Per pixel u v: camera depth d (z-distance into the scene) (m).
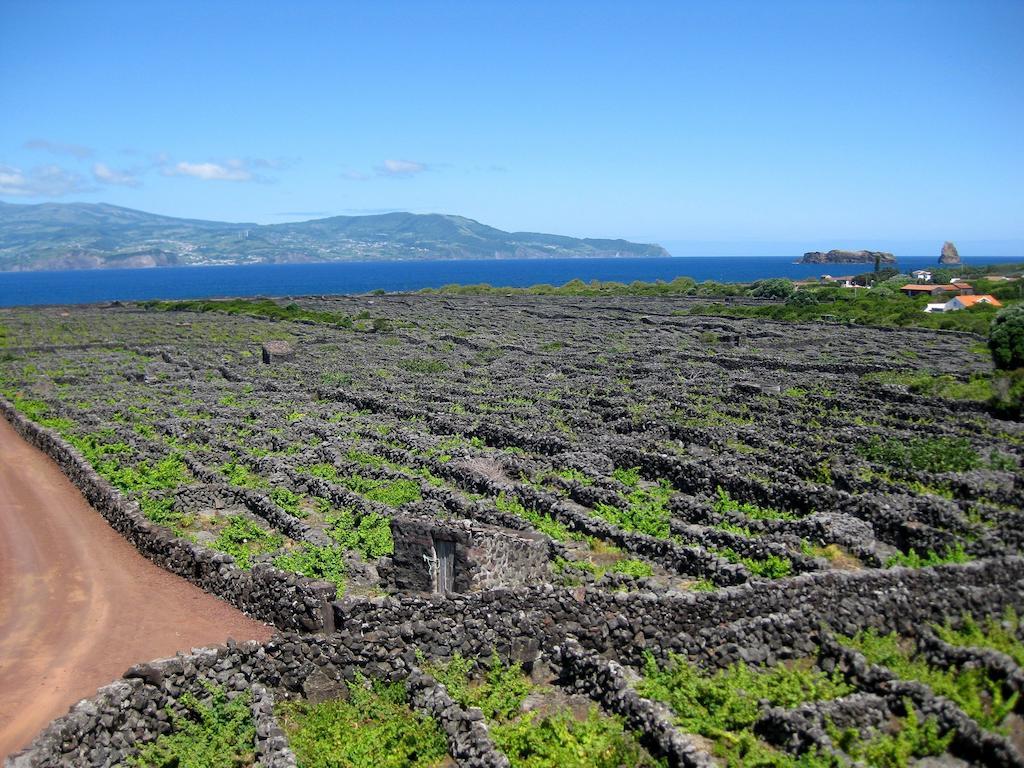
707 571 20.95
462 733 14.66
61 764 13.57
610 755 14.09
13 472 34.78
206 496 28.66
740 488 27.28
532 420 39.12
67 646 18.92
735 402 41.69
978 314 83.69
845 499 24.39
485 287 152.00
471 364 60.28
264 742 14.64
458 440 35.94
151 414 42.41
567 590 18.17
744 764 13.42
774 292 121.31
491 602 17.48
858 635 16.98
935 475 27.17
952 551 21.03
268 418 41.12
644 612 17.17
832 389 45.38
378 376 54.56
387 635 16.94
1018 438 33.53
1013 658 15.23
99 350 71.75
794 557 20.62
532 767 13.95
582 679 16.53
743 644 16.73
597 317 95.06
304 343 74.81
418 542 20.11
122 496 28.19
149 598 21.67
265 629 19.50
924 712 14.12
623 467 31.64
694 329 81.44
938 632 16.80
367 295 139.75
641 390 45.50
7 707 16.25
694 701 15.30
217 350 69.56
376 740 15.12
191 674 15.68
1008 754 12.83
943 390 43.16
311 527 25.31
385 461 32.88
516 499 27.08
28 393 50.12
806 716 14.06
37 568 24.11
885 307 93.88
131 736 14.73
